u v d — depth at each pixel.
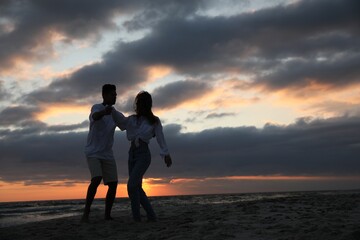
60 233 4.45
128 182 5.14
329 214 5.25
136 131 5.09
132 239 3.84
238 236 3.59
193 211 6.84
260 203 7.98
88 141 5.44
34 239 4.15
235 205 7.95
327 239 3.18
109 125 5.45
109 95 5.33
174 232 4.05
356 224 4.04
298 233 3.58
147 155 5.12
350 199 8.81
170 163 5.16
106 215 5.65
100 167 5.42
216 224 4.36
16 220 7.89
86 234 4.30
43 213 10.28
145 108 5.10
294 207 6.69
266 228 4.02
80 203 21.11
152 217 5.17
